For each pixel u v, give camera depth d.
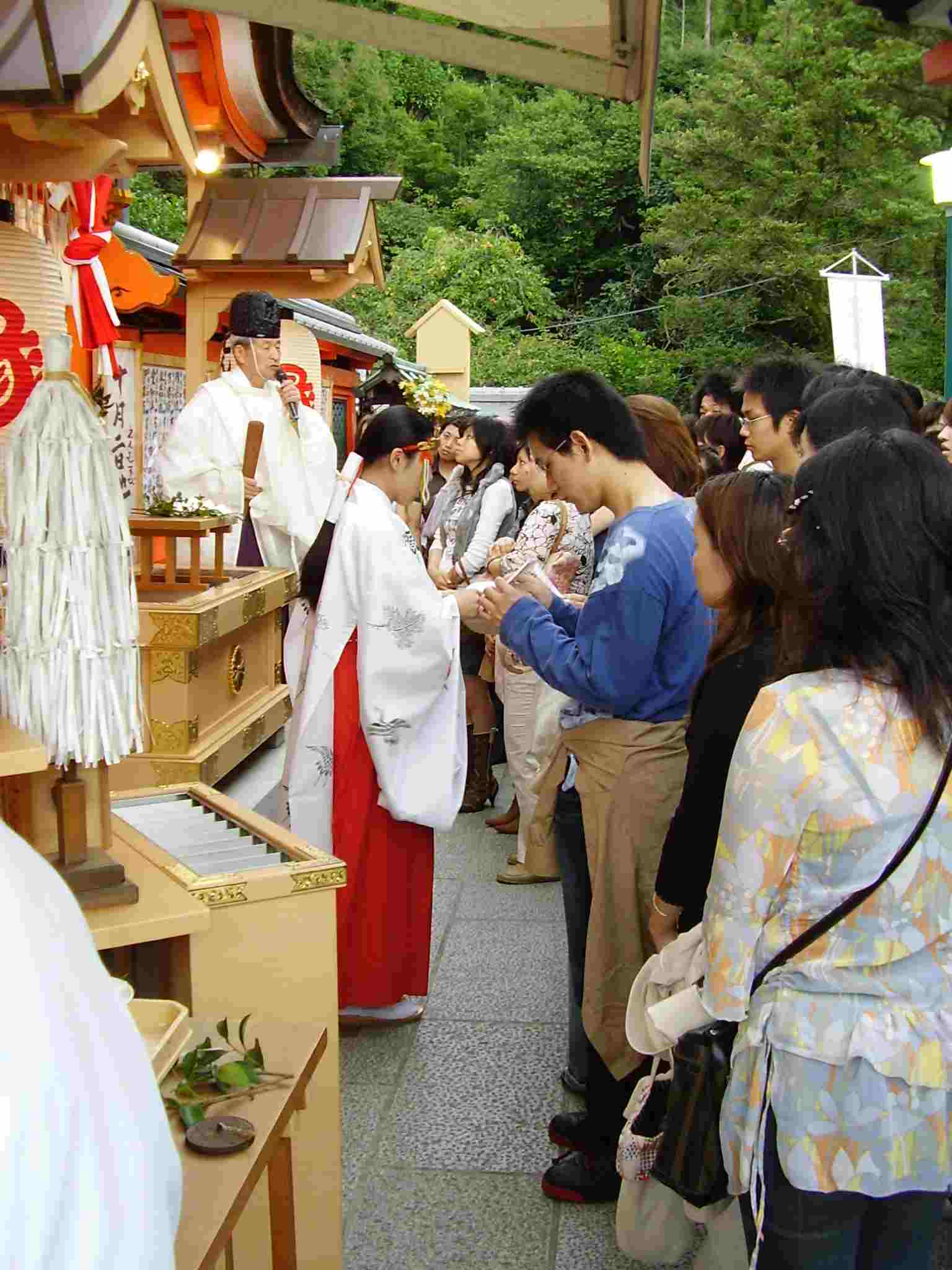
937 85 2.82
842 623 1.65
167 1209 0.73
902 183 26.36
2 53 2.18
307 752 3.68
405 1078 3.48
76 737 1.99
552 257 40.19
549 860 3.14
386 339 31.55
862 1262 1.76
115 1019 0.77
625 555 2.56
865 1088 1.60
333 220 5.98
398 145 41.09
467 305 34.88
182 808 2.83
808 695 1.63
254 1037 1.97
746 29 39.19
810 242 26.69
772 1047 1.65
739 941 1.64
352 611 3.65
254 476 5.11
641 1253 2.31
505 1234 2.78
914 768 1.59
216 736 4.13
